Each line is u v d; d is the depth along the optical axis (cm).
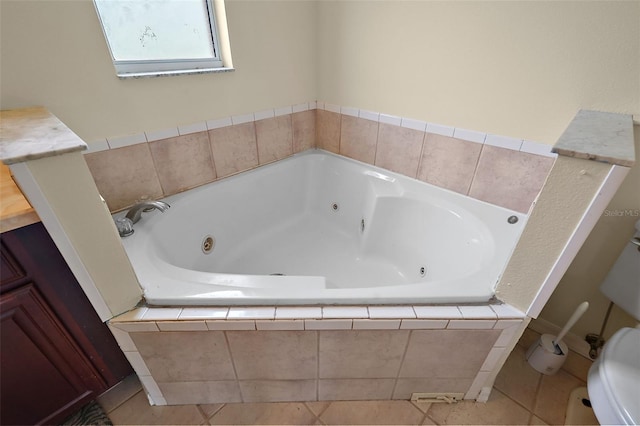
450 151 130
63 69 93
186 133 128
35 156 55
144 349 88
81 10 91
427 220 136
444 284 89
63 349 87
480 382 104
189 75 120
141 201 122
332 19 144
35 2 83
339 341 89
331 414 109
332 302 84
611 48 86
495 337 87
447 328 84
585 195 63
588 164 60
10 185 75
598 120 83
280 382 104
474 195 130
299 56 153
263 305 84
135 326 81
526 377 120
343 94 157
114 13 103
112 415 108
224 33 125
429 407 111
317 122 176
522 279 79
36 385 87
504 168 118
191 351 90
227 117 138
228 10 121
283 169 166
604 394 76
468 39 109
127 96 108
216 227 146
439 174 138
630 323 110
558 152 62
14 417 87
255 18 130
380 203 146
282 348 91
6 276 70
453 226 126
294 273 151
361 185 159
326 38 151
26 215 65
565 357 116
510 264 79
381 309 84
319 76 163
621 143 65
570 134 71
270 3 132
